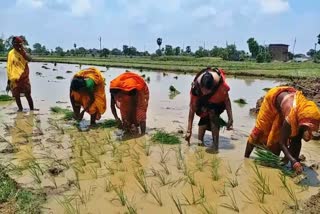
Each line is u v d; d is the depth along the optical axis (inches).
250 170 107.7
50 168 104.4
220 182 98.8
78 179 100.1
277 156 110.7
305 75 450.9
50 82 341.1
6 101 225.3
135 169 108.0
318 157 120.8
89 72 158.9
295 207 83.5
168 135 139.3
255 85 363.9
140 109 145.1
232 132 153.2
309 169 108.6
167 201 87.5
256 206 84.8
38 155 119.2
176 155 120.4
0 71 496.4
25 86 190.1
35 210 81.8
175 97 258.2
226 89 127.9
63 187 95.0
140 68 596.4
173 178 101.2
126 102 143.9
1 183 93.7
